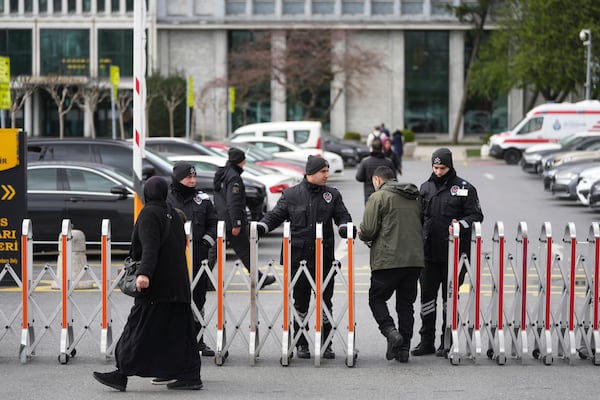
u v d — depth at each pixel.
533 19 129.38
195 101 147.62
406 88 155.62
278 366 23.17
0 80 61.75
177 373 20.48
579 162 68.38
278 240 47.41
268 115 154.62
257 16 153.38
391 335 22.69
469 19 151.88
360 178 45.94
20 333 26.73
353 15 153.75
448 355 23.73
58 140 45.81
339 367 23.05
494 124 155.62
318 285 22.92
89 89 124.88
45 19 148.50
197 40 154.00
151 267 19.81
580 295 32.03
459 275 24.09
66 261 23.42
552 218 56.34
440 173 23.80
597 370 22.92
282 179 52.41
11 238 27.88
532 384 21.50
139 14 35.97
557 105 107.38
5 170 27.72
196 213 25.22
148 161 45.34
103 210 39.44
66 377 22.05
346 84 148.75
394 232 22.89
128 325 20.48
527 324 24.03
